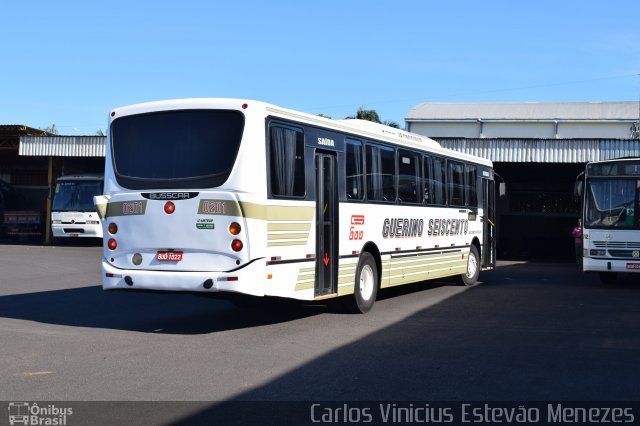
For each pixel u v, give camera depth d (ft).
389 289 58.65
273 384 24.89
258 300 36.94
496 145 94.73
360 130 43.47
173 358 29.14
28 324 37.81
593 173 63.57
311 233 37.99
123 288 35.55
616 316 43.01
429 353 30.66
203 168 34.42
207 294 34.94
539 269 85.66
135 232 35.55
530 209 129.49
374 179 44.93
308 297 37.63
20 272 67.82
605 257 62.03
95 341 32.91
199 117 34.86
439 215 54.70
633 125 163.32
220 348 31.35
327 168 40.06
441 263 55.21
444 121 195.42
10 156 143.23
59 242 122.21
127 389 24.06
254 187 33.86
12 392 23.66
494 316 42.37
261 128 34.42
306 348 31.48
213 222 33.88
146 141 35.81
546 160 93.56
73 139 115.34
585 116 189.67
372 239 44.34
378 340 33.68
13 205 146.92
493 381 25.75
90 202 115.14
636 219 61.46
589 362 29.19
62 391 23.79
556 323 39.83
